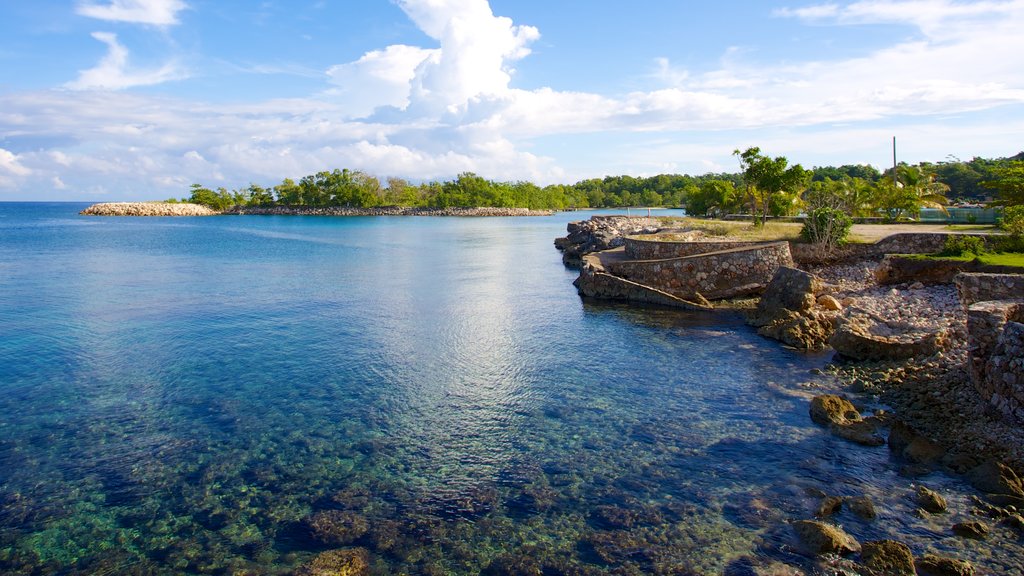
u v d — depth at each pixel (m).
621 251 42.75
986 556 9.31
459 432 14.78
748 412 15.62
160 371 19.80
